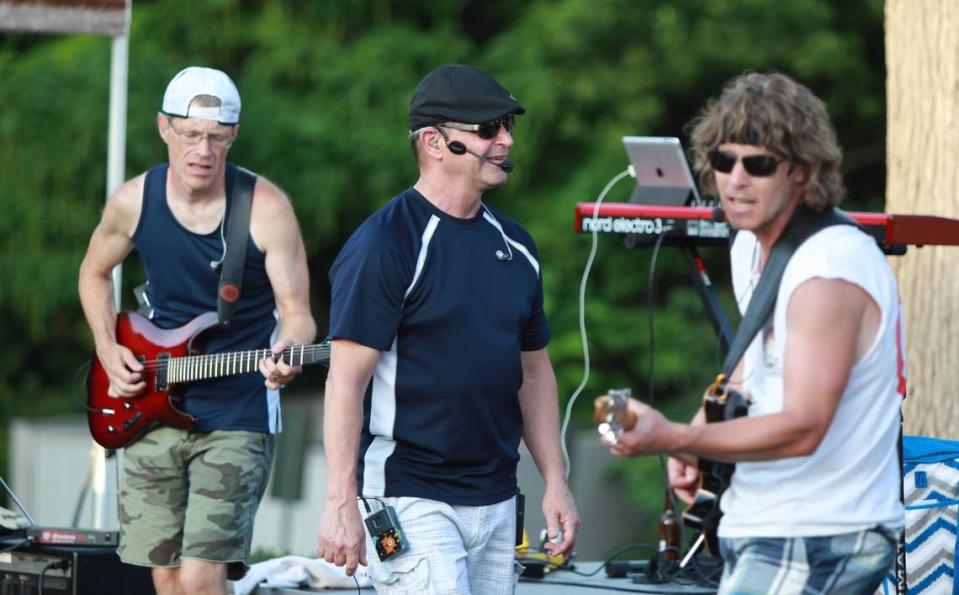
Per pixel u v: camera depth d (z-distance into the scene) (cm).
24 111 4753
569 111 4547
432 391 1389
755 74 1157
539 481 2853
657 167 1869
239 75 4903
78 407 5466
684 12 4469
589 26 4481
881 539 1119
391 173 4566
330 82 4672
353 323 1366
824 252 1106
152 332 1780
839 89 4628
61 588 1914
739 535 1144
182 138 1694
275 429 1783
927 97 2078
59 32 2348
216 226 1745
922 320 2031
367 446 1415
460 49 4741
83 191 4809
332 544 1347
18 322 5384
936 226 1688
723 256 4822
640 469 4338
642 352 4656
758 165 1117
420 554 1388
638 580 2023
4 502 5016
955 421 2000
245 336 1777
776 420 1082
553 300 4625
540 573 2061
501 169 1411
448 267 1396
